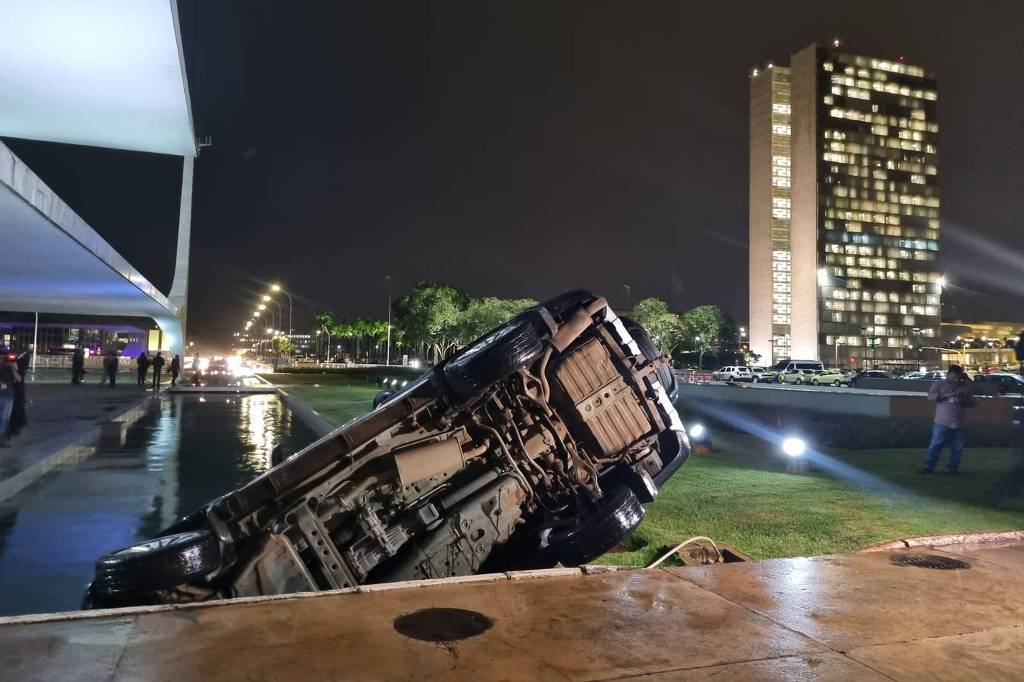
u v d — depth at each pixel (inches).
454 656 130.8
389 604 157.5
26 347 2415.1
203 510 204.4
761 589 175.0
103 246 724.7
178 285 2197.3
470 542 198.8
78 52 894.4
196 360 2423.7
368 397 1227.2
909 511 315.9
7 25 805.2
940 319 5743.1
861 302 5521.7
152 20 796.0
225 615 148.6
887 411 658.2
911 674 128.0
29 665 122.3
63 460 538.3
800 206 5561.0
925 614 159.0
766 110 5698.8
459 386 204.5
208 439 681.0
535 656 131.9
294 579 180.9
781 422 689.0
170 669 122.0
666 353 252.5
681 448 237.5
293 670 123.0
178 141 1412.4
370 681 119.7
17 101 1108.5
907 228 5674.2
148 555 166.2
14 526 334.0
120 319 2469.2
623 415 227.5
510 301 2893.7
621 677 124.2
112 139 1376.7
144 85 1032.2
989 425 580.4
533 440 219.0
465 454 209.2
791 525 289.3
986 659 135.0
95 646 131.2
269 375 2412.6
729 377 2455.7
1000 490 340.8
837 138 5521.7
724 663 131.1
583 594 168.2
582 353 228.5
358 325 5319.9
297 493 199.5
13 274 857.5
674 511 314.7
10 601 233.6
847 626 151.1
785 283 5649.6
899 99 5718.5
